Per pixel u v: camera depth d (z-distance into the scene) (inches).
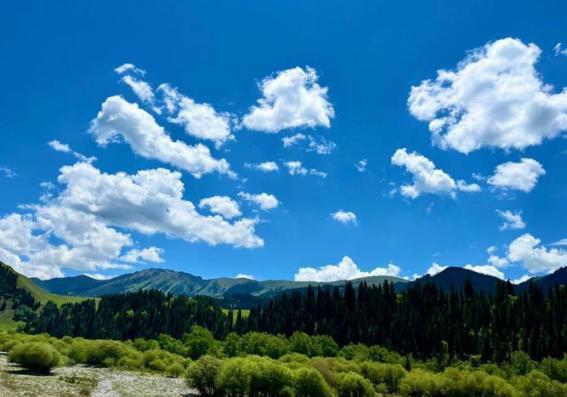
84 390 2792.8
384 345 6929.1
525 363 5206.7
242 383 3169.3
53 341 5629.9
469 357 6304.1
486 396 4015.8
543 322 6486.2
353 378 3688.5
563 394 4010.8
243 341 6254.9
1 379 2797.7
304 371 3294.8
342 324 7662.4
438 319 7190.0
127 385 3368.6
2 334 5703.7
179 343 6835.6
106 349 5049.2
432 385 4212.6
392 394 4303.6
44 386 2765.7
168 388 3385.8
